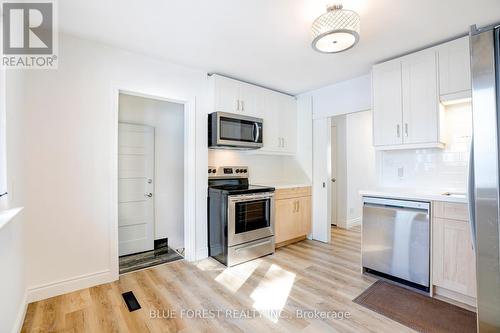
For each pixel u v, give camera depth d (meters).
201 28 2.18
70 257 2.29
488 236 1.11
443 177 2.64
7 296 1.53
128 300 2.17
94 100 2.40
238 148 3.51
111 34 2.28
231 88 3.30
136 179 3.43
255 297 2.23
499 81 1.08
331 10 1.83
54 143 2.21
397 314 1.98
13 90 1.79
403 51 2.61
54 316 1.93
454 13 1.96
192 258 3.08
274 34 2.29
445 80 2.38
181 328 1.81
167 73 2.87
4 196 1.58
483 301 1.14
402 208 2.40
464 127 2.51
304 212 3.93
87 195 2.37
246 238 3.06
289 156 4.40
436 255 2.19
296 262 3.05
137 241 3.42
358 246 3.68
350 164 4.86
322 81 3.57
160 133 3.65
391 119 2.74
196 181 3.12
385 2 1.83
